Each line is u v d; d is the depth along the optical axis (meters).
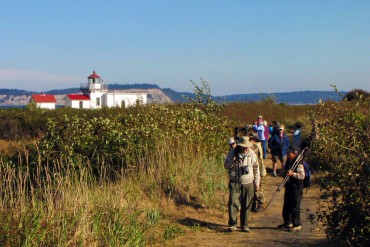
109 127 15.89
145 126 16.28
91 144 14.69
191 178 13.74
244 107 38.97
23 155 13.90
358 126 9.30
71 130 15.22
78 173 12.60
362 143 8.97
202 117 19.02
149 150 15.00
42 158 13.50
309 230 10.74
